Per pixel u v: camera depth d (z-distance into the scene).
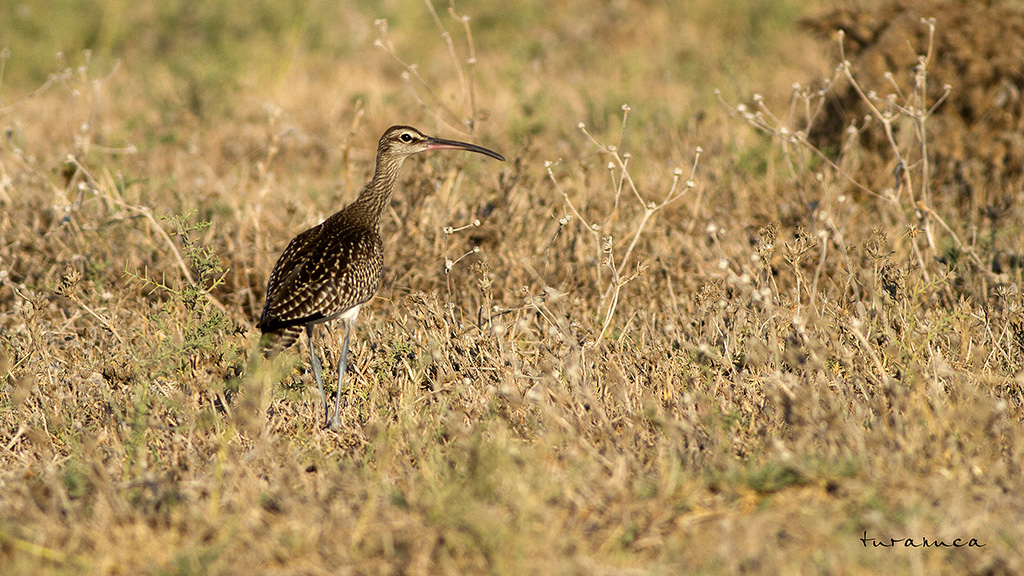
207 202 14.41
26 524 6.92
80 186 12.53
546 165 11.09
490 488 6.91
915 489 6.80
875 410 8.32
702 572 5.95
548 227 13.10
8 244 12.84
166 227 13.26
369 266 10.10
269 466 8.04
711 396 8.62
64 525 6.90
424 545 6.45
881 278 10.14
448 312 10.72
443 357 9.98
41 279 12.48
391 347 10.37
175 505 7.08
